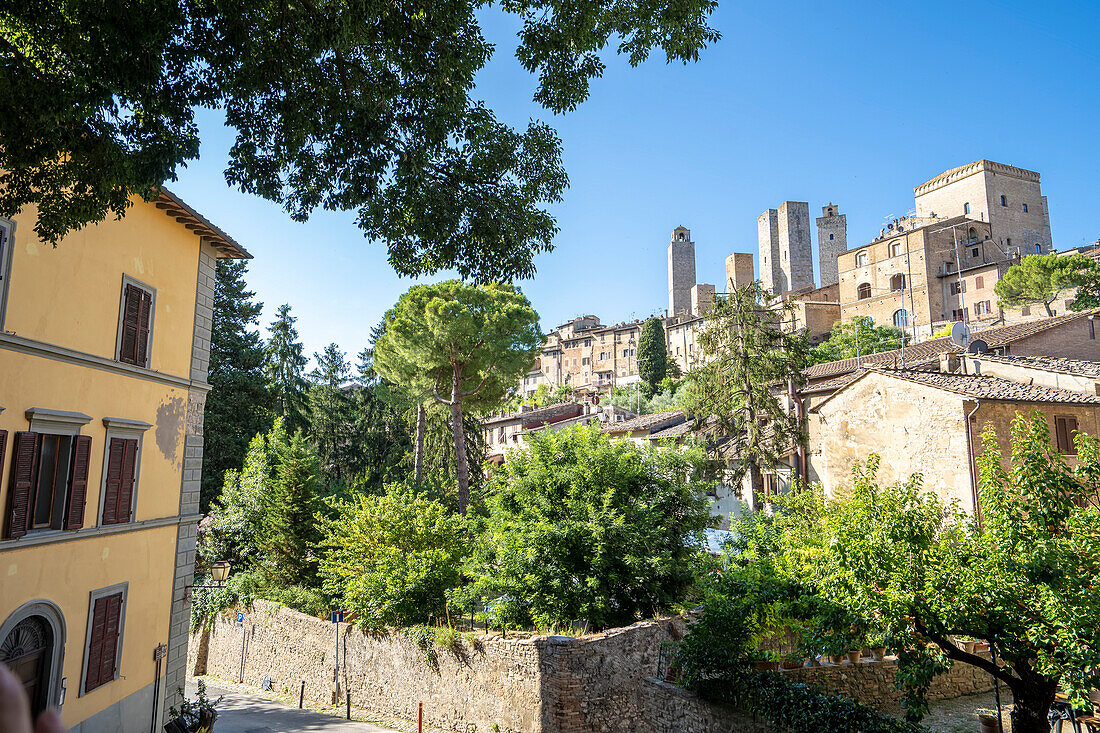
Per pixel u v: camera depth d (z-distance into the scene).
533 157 11.52
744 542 19.50
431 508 24.78
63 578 12.52
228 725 20.03
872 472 11.77
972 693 15.37
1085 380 22.25
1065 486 9.59
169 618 15.92
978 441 20.17
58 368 12.41
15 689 1.00
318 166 10.56
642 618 19.61
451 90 10.25
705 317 32.25
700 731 14.34
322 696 23.09
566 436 21.94
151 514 15.16
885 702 14.44
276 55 9.49
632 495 21.39
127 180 9.17
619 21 10.30
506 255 11.70
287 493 27.69
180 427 16.30
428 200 11.07
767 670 13.57
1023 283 58.94
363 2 8.88
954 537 10.75
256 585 27.81
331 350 51.47
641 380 81.94
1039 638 8.85
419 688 19.98
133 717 14.51
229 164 10.23
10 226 11.39
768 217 104.94
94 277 13.38
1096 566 8.97
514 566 19.42
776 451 29.56
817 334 76.25
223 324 38.19
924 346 36.75
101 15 8.09
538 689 16.83
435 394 35.28
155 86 8.98
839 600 11.09
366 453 46.62
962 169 80.62
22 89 8.23
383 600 21.56
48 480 12.31
